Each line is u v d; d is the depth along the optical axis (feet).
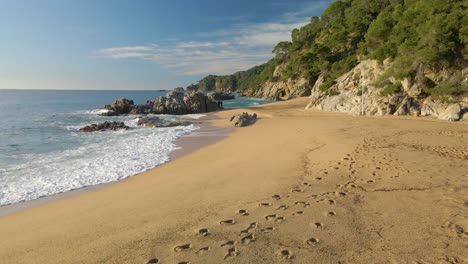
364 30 241.96
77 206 26.78
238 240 17.81
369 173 30.99
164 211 23.56
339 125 74.33
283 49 380.17
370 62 118.93
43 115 139.54
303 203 23.40
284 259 15.53
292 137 60.18
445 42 82.84
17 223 23.54
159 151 54.44
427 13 91.40
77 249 18.01
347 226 19.06
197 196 26.89
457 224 18.66
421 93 88.63
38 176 38.42
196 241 17.97
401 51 92.63
